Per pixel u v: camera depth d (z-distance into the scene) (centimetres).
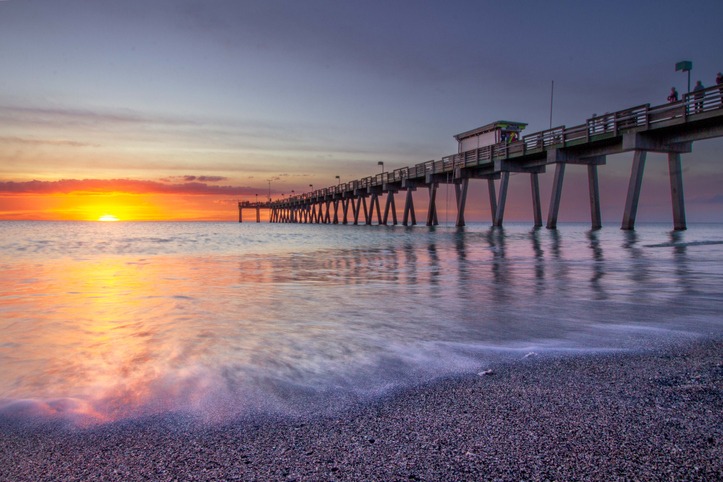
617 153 2714
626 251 1373
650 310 483
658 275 795
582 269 914
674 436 194
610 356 314
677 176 2539
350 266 1050
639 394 243
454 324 425
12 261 1257
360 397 244
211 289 687
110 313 493
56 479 166
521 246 1730
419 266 1038
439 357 316
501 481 160
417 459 177
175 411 227
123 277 859
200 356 322
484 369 290
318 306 532
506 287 683
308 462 176
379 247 1828
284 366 298
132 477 166
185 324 434
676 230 2566
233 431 204
